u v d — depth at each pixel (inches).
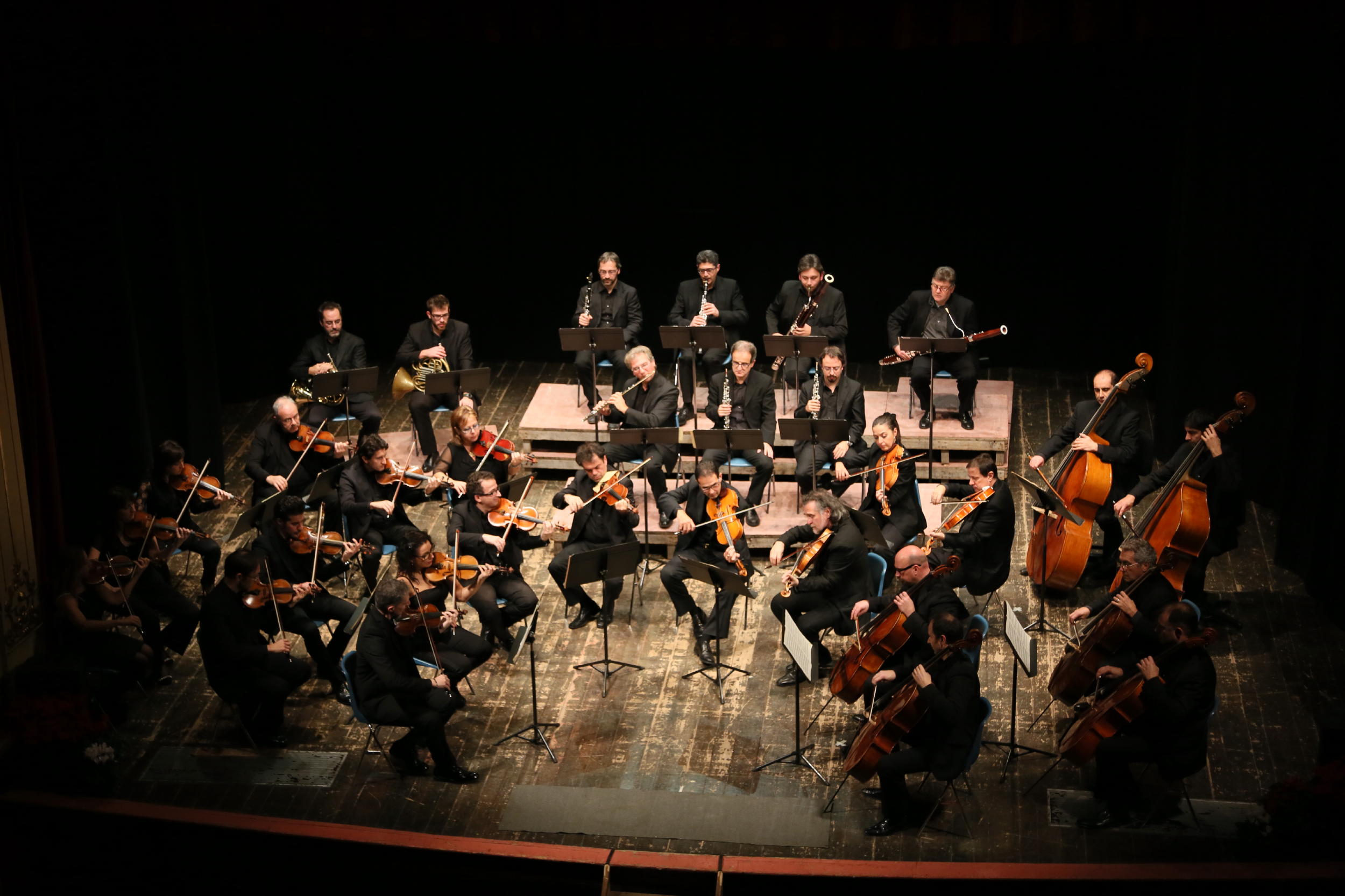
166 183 374.0
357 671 277.6
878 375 468.8
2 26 298.5
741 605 344.2
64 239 339.3
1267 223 370.3
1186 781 278.8
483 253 487.5
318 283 475.8
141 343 381.4
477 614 345.4
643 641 331.0
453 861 259.3
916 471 352.2
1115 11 331.6
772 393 372.5
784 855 262.5
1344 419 323.3
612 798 278.1
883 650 281.9
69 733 274.2
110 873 272.2
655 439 333.4
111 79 358.0
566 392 424.5
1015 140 447.8
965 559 323.0
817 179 465.1
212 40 430.0
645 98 462.9
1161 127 434.9
